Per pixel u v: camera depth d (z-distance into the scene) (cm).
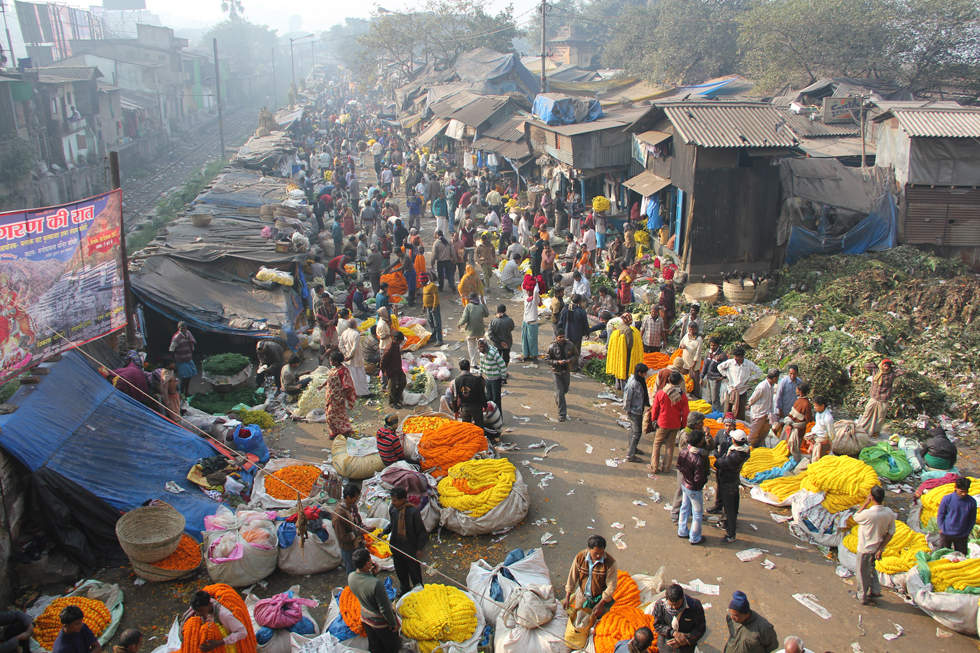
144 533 810
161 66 6462
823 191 1834
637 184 2020
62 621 605
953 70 3033
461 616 702
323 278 1930
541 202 2516
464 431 1052
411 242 1933
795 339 1429
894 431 1178
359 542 780
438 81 5144
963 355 1345
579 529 921
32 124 3488
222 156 4812
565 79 5109
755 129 1733
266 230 1855
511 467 968
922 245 1859
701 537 889
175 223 1978
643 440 1170
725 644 692
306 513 844
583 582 691
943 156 1825
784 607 772
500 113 3216
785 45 3206
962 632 729
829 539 872
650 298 1762
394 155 3928
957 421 1199
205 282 1545
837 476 902
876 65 3069
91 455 872
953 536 802
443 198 2464
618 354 1297
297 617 684
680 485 900
